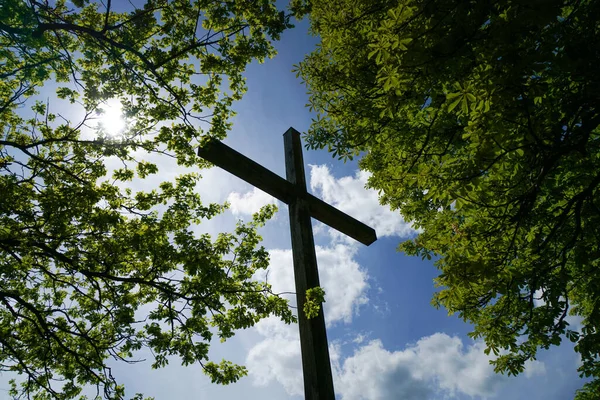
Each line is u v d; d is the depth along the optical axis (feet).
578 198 10.02
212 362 21.58
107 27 14.40
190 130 19.02
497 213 11.07
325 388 9.00
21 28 13.21
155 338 20.85
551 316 12.93
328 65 14.34
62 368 23.15
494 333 14.69
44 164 19.56
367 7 11.12
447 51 7.94
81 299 24.62
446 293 10.27
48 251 18.70
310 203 13.65
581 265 11.71
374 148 15.01
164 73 18.60
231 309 20.94
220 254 22.04
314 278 11.14
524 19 6.70
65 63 17.11
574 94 8.32
